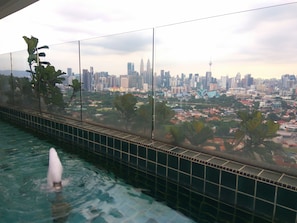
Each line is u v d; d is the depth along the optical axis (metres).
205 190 2.45
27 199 2.22
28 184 2.54
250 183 2.13
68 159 3.41
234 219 1.99
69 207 2.10
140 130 3.42
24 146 3.99
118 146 3.40
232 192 2.25
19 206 2.10
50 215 1.97
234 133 2.46
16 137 4.61
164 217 1.98
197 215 2.03
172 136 3.02
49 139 4.48
